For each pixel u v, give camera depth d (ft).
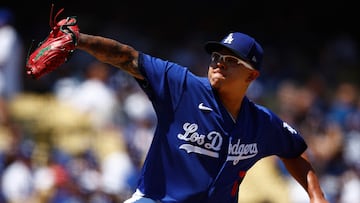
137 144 136.46
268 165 145.89
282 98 162.71
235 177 63.36
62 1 230.89
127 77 156.04
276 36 251.39
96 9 234.58
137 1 239.50
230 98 62.08
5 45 144.66
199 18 246.68
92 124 143.84
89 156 129.08
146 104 147.23
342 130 167.63
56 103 152.35
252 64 61.62
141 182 62.34
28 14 223.71
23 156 119.03
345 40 252.21
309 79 206.90
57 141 139.74
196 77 61.87
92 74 148.36
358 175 143.54
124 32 215.51
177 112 61.16
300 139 66.59
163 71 60.70
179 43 226.58
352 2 265.34
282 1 258.57
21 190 116.57
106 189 121.39
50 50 57.57
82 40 58.54
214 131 61.46
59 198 115.14
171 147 61.21
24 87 174.29
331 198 141.08
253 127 63.46
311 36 253.65
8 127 131.64
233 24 250.16
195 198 61.57
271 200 140.67
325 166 146.00
